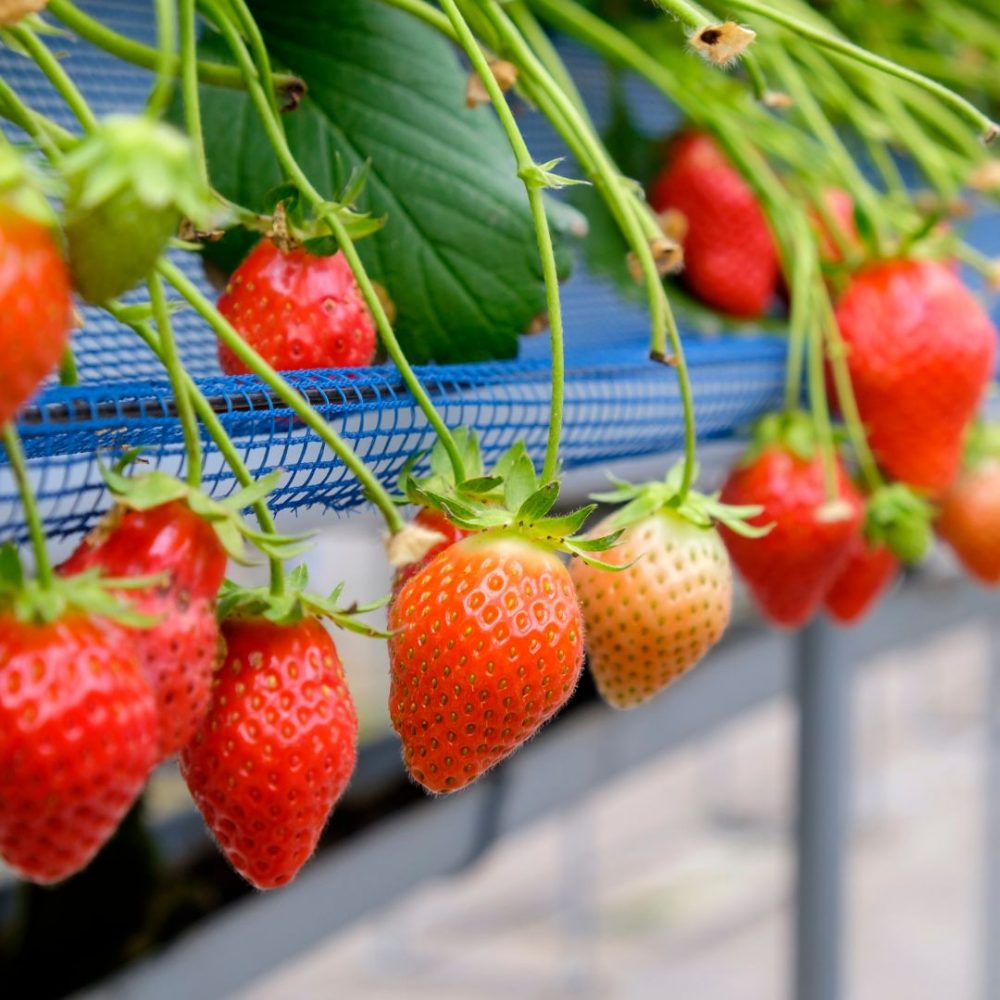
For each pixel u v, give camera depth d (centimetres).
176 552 45
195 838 82
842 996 101
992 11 86
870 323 63
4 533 49
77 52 64
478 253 58
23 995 73
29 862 44
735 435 66
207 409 45
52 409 48
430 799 84
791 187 71
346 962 251
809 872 100
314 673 48
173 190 41
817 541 62
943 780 341
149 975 74
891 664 423
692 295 72
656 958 255
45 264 41
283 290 52
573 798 94
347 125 59
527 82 55
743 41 48
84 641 44
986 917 173
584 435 59
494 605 48
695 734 107
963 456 68
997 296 81
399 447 53
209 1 51
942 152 72
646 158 73
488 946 256
